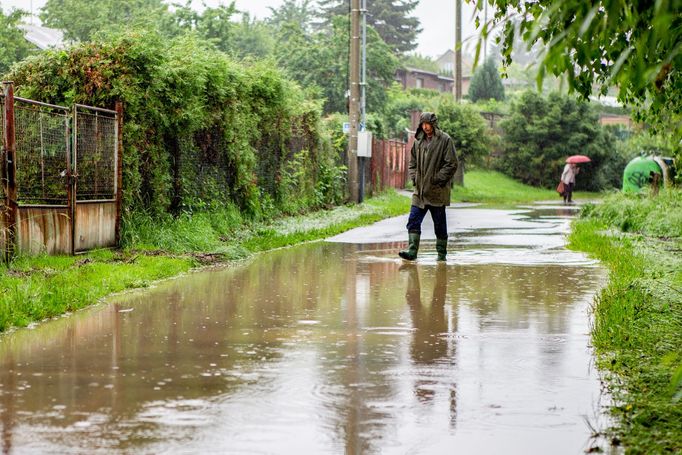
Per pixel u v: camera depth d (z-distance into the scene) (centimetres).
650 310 1095
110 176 1873
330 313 1209
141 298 1342
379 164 5006
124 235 1916
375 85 8456
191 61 2120
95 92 1955
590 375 845
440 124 6569
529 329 1089
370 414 707
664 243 2159
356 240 2516
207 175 2392
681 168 1483
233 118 2477
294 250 2203
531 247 2227
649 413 693
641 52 524
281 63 8294
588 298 1347
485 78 10469
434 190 1902
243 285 1504
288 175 3184
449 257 1986
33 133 1625
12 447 616
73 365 873
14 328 1074
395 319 1162
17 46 5894
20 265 1477
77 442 628
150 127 2028
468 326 1110
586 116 7962
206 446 621
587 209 3478
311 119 3547
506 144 8100
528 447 626
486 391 783
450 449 621
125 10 7356
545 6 832
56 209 1652
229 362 893
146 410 712
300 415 702
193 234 2053
